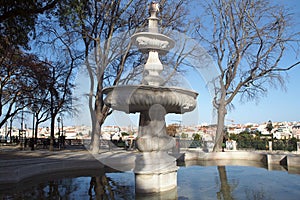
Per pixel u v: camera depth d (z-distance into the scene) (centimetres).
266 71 1977
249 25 1872
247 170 995
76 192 617
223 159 1409
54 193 611
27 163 1076
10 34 1005
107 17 1533
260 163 1291
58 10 998
